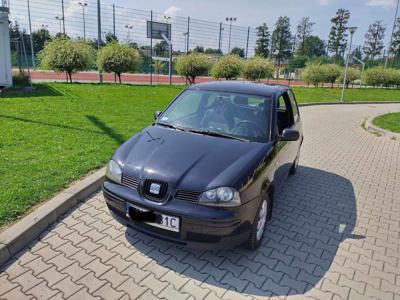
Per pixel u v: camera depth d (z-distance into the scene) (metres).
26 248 3.32
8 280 2.88
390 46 64.06
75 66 19.66
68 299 2.71
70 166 5.12
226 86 4.72
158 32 32.03
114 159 3.55
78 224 3.82
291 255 3.55
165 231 3.06
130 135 7.26
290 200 5.02
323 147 8.56
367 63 67.19
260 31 59.97
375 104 22.12
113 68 21.83
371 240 4.01
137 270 3.12
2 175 4.61
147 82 28.27
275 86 5.03
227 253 3.49
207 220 2.91
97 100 12.08
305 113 15.16
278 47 62.25
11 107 9.39
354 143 9.26
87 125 7.89
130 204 3.17
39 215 3.66
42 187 4.33
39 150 5.78
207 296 2.86
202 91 4.66
